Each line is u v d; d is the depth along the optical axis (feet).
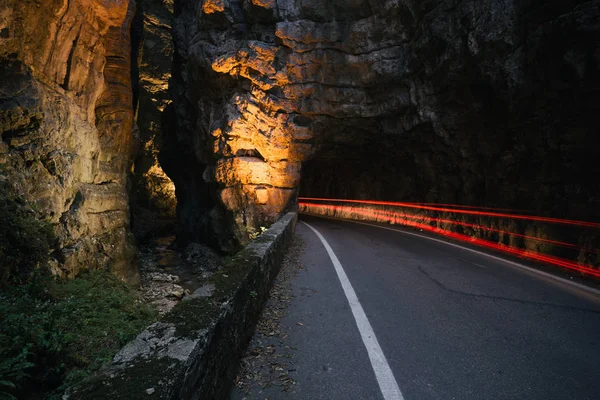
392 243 36.99
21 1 20.06
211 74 52.80
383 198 67.62
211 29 51.75
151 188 142.00
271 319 14.67
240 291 10.87
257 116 50.03
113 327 15.56
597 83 23.02
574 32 23.49
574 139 25.90
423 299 17.72
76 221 24.40
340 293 18.47
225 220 55.42
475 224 40.16
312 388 9.84
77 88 27.89
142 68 130.82
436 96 40.75
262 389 9.73
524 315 15.61
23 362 8.97
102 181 32.04
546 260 27.78
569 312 16.02
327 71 46.91
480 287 19.98
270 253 18.34
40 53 22.67
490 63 31.65
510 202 34.30
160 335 7.09
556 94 26.89
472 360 11.58
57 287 17.94
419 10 37.78
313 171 87.35
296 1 43.83
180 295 36.24
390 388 9.92
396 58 42.45
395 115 47.32
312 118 51.34
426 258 28.58
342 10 42.75
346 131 54.13
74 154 24.95
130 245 35.35
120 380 5.47
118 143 36.17
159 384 5.41
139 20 60.59
